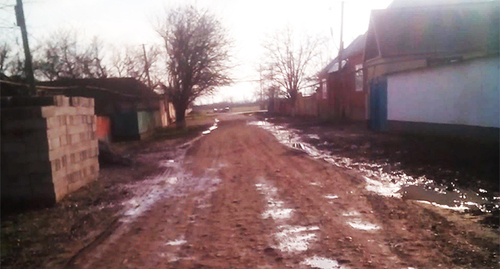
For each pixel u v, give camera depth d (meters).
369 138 17.66
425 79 15.84
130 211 7.70
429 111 15.70
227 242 5.71
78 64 29.72
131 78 30.64
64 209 7.86
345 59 33.56
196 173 11.80
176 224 6.71
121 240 6.01
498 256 4.82
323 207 7.32
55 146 8.32
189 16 34.09
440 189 8.38
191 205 7.96
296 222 6.49
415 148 13.57
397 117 18.39
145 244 5.78
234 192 8.93
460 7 24.34
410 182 9.17
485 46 21.94
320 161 12.84
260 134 24.48
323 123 30.70
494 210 6.72
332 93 35.88
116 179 11.03
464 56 22.19
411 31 23.56
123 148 20.05
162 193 9.22
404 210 6.90
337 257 4.97
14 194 8.04
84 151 10.20
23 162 7.99
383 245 5.30
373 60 24.70
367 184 9.16
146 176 11.60
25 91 11.39
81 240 6.08
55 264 5.16
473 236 5.52
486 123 12.40
